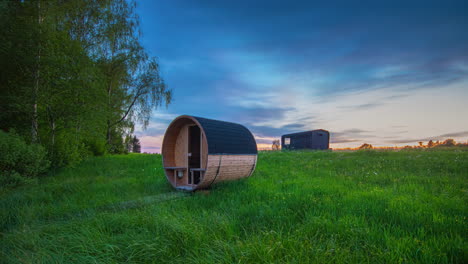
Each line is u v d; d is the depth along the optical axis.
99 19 16.88
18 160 9.06
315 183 7.86
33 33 11.02
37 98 11.15
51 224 4.67
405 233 3.65
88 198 6.97
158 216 4.39
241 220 4.48
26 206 5.84
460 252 3.03
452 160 11.93
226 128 8.60
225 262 2.88
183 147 8.82
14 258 3.22
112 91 20.55
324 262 2.81
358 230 3.59
